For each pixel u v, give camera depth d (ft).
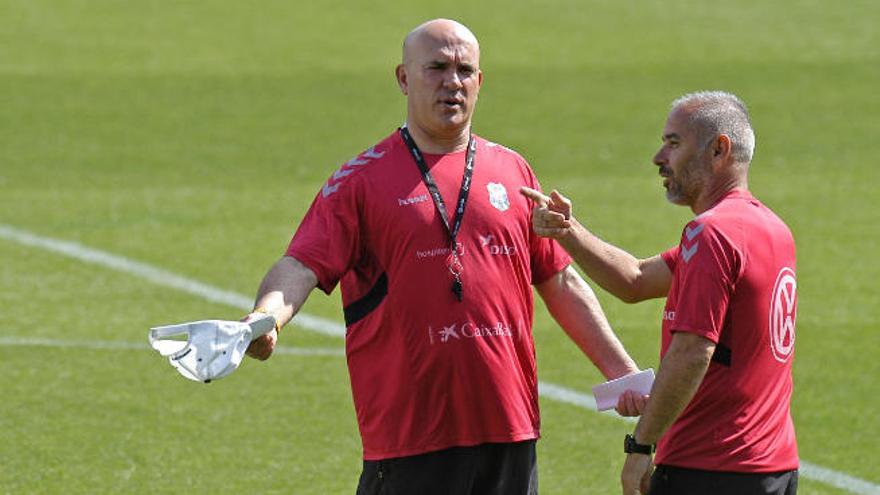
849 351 132.87
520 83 270.05
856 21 316.81
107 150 224.94
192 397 118.93
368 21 316.60
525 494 73.56
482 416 71.61
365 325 72.18
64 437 108.99
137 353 130.93
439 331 70.85
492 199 72.02
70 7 322.34
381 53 293.23
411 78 71.77
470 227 71.46
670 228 180.14
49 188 201.46
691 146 69.92
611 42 300.81
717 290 66.39
